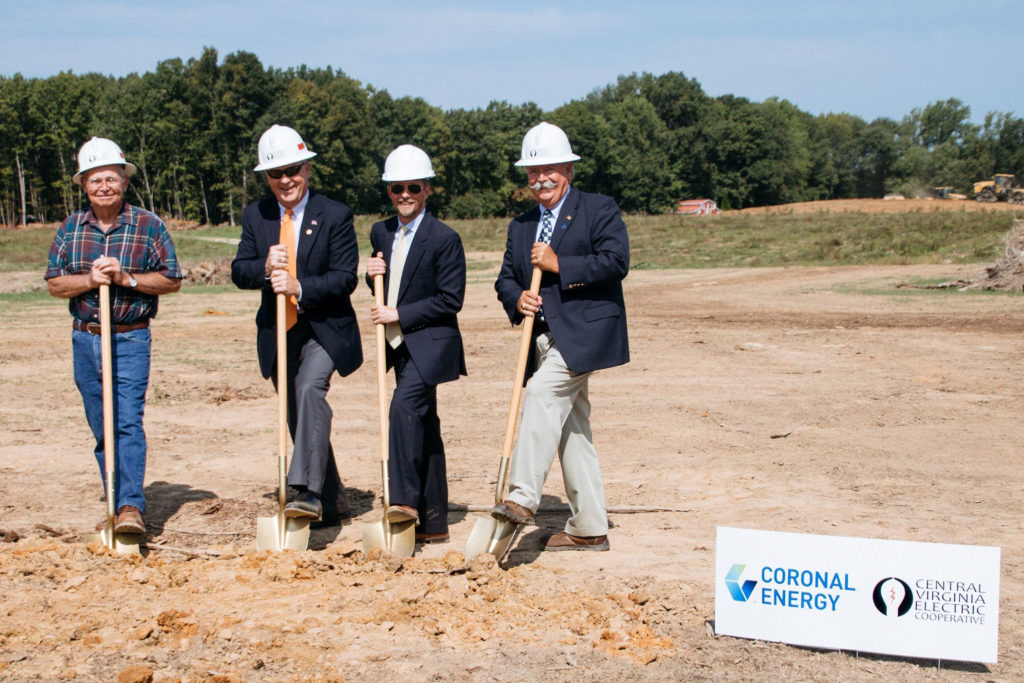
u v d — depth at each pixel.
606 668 3.67
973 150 162.50
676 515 5.87
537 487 4.82
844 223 48.69
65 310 21.47
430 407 5.36
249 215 5.51
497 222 59.31
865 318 18.34
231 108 101.06
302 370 5.30
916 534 5.38
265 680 3.50
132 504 5.08
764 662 3.75
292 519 5.13
